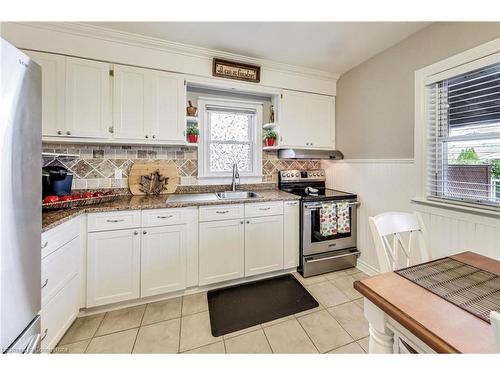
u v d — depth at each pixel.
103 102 1.95
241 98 2.81
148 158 2.42
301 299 1.99
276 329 1.62
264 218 2.28
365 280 0.89
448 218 1.67
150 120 2.10
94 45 1.90
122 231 1.79
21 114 0.88
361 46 2.14
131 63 2.01
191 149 2.59
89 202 1.81
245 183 2.84
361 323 1.68
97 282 1.74
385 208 2.22
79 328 1.62
